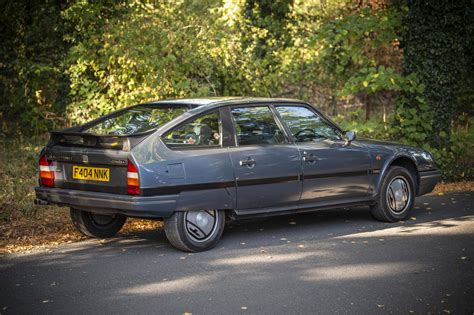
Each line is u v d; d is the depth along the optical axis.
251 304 5.40
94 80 12.98
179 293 5.70
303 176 7.92
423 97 12.78
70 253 7.14
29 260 6.83
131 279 6.13
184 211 7.03
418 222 8.85
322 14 16.41
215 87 12.80
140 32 11.84
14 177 11.19
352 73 14.57
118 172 6.86
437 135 12.96
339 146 8.34
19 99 14.33
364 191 8.59
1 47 14.41
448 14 12.59
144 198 6.71
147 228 8.50
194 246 7.13
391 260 6.82
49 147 7.43
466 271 6.40
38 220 8.70
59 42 14.42
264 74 13.18
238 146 7.46
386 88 12.60
